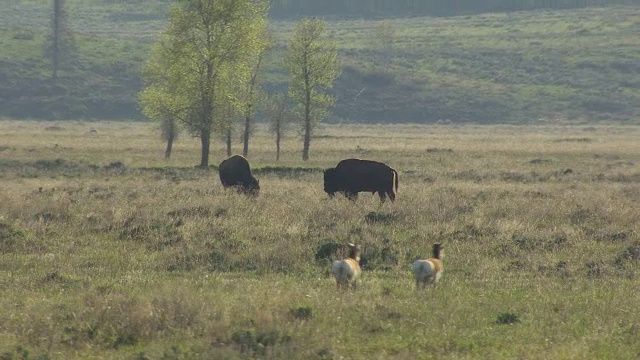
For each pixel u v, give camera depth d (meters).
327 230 85.56
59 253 74.38
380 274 67.62
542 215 99.06
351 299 53.38
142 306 48.09
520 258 74.25
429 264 59.91
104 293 55.69
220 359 40.59
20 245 77.06
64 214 93.75
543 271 69.38
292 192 124.38
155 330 45.97
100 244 78.88
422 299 55.19
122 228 85.62
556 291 60.59
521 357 42.19
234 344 42.59
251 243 78.00
